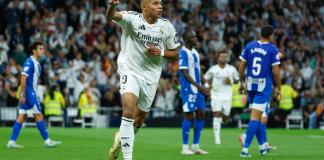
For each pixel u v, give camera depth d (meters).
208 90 13.80
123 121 9.47
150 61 9.84
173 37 10.09
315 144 17.45
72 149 14.46
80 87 28.03
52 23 30.72
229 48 32.31
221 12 35.75
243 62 13.26
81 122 27.11
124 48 9.84
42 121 15.13
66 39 30.61
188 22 33.94
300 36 35.72
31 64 15.16
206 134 21.81
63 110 27.06
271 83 13.07
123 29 9.80
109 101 28.12
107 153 13.40
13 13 30.70
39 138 18.19
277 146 16.58
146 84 9.81
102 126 27.45
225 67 18.53
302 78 31.16
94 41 30.88
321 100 30.64
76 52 29.23
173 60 9.99
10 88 26.98
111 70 29.70
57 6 32.62
